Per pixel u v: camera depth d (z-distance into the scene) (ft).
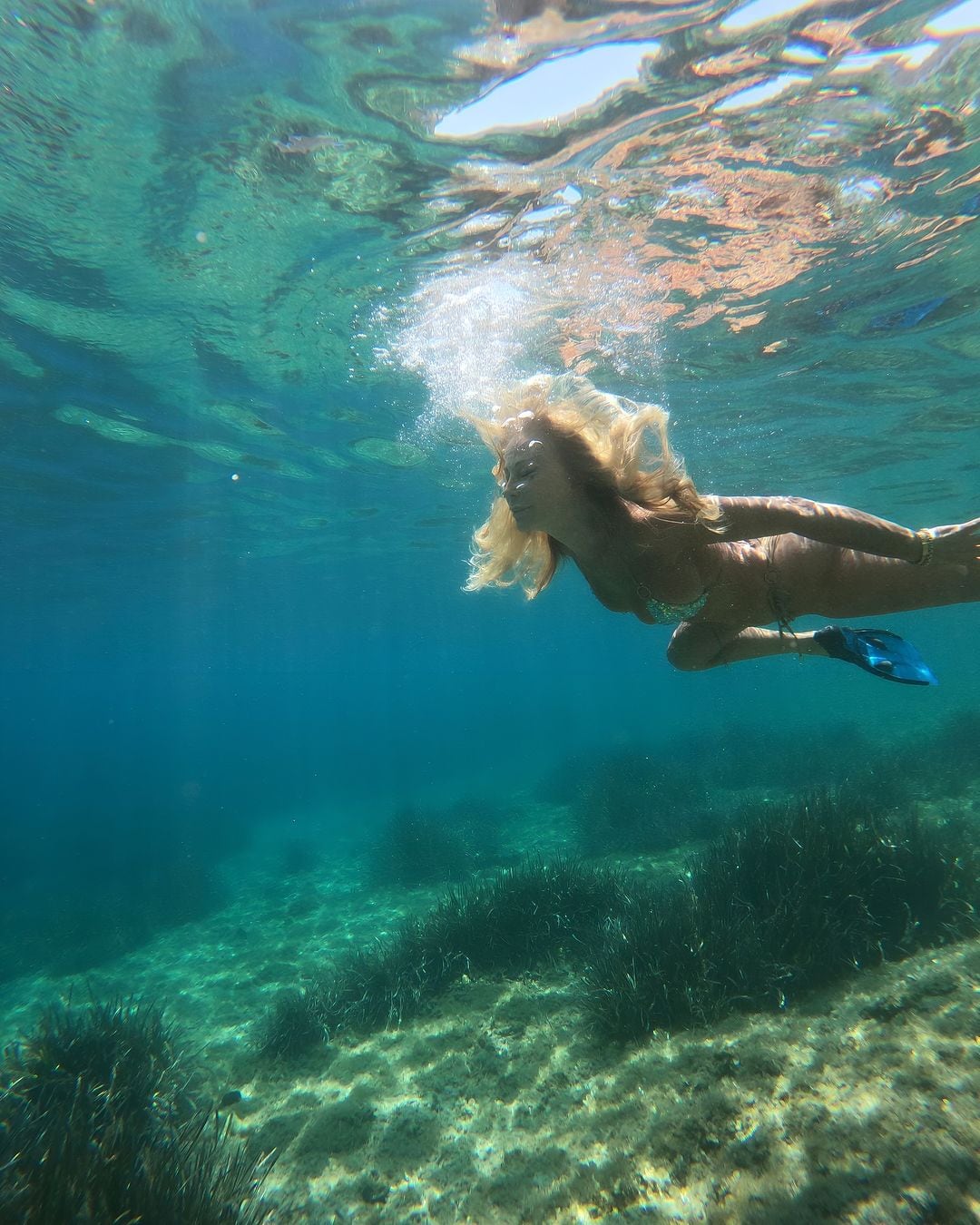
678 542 5.13
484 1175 9.05
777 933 11.87
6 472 30.22
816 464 37.09
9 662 103.86
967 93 12.34
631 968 11.97
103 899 34.14
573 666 279.08
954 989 8.69
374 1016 14.70
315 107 12.08
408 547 54.80
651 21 10.60
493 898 17.17
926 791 25.72
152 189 13.93
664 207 15.31
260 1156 10.23
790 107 12.53
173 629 84.74
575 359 23.09
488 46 10.97
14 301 17.90
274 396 24.70
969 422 31.99
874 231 16.60
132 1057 12.45
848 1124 7.00
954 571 5.13
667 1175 7.62
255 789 120.67
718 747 43.16
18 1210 7.43
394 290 18.12
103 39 10.69
